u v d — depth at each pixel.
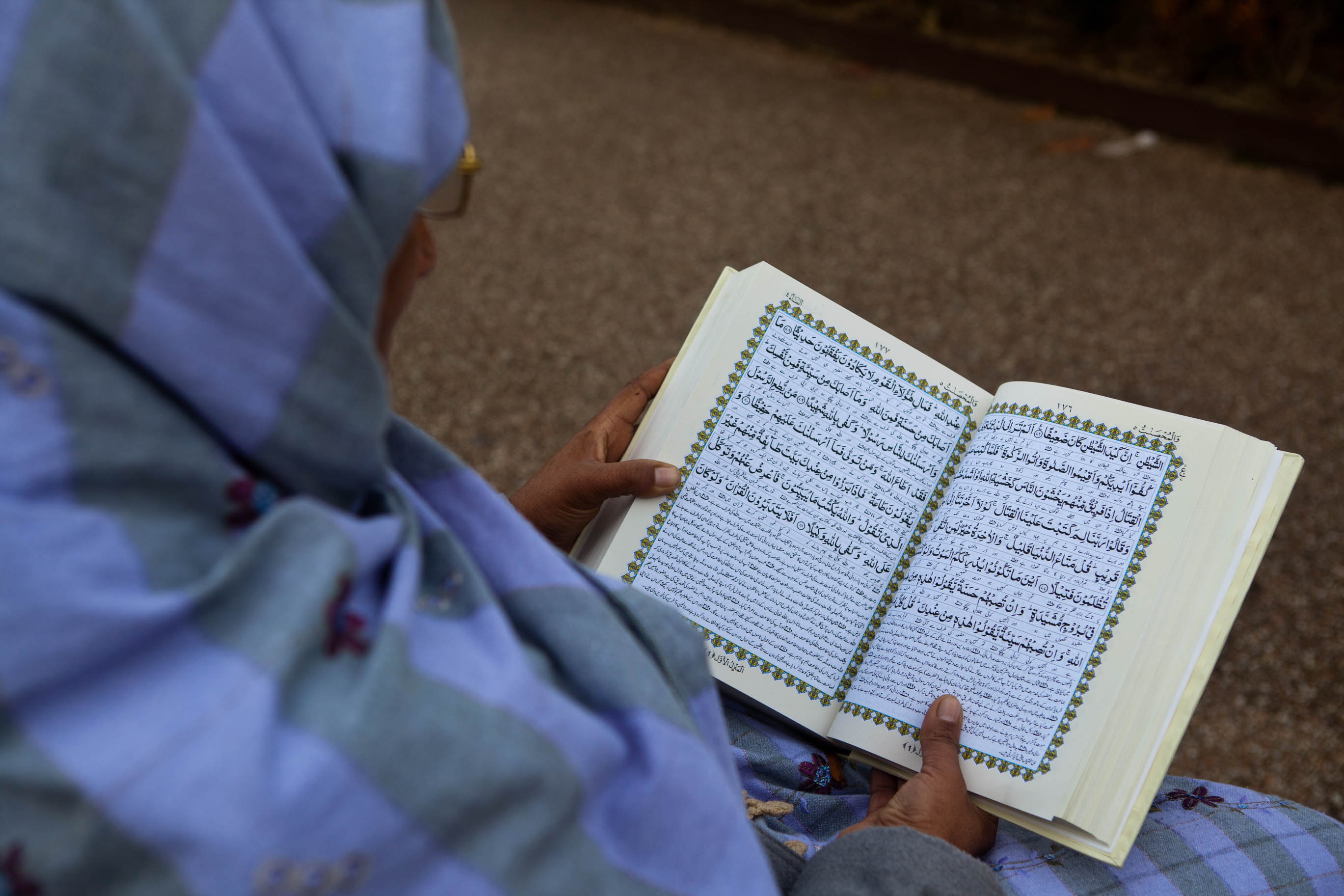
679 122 4.16
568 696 0.67
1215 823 1.00
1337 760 1.99
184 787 0.47
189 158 0.49
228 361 0.53
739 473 1.10
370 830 0.51
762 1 5.44
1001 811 0.95
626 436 1.22
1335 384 2.88
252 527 0.57
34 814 0.47
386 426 0.62
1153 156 4.04
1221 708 2.09
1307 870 0.96
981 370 2.91
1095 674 0.94
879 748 1.00
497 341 3.01
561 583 0.71
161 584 0.51
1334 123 4.29
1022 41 5.05
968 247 3.44
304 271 0.54
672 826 0.64
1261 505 0.94
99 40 0.48
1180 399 2.82
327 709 0.52
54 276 0.48
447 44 0.62
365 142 0.56
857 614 1.09
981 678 0.98
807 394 1.11
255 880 0.48
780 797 1.03
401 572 0.61
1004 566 1.00
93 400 0.50
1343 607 2.28
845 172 3.85
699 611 1.07
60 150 0.48
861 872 0.80
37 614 0.47
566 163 3.83
